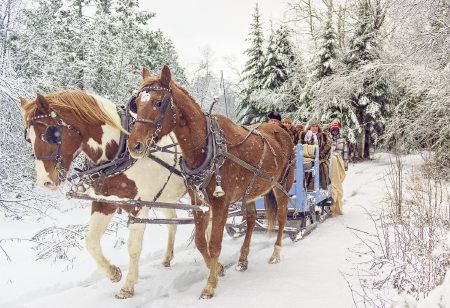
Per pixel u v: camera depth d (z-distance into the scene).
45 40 8.38
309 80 20.00
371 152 22.64
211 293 3.59
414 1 9.45
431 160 4.81
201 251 3.92
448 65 8.82
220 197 3.62
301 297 3.47
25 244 5.18
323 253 4.94
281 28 22.58
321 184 7.07
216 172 3.49
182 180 4.19
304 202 5.67
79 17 10.23
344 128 18.00
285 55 22.08
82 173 3.48
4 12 7.48
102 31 9.62
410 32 10.01
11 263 4.45
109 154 3.62
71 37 9.91
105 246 5.36
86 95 3.55
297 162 5.59
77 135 3.40
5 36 7.46
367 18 19.14
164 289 3.88
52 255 4.78
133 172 3.64
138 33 13.41
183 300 3.53
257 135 4.46
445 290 2.27
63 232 5.44
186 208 3.46
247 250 4.62
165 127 3.26
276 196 5.05
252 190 4.29
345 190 11.01
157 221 3.63
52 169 3.21
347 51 20.00
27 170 7.03
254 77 23.23
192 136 3.49
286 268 4.45
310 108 19.83
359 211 7.95
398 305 3.00
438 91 8.78
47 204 7.00
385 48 17.30
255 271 4.43
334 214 7.79
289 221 7.05
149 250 5.21
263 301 3.42
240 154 3.91
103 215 3.71
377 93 18.45
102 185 3.61
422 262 3.38
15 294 3.55
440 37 9.02
